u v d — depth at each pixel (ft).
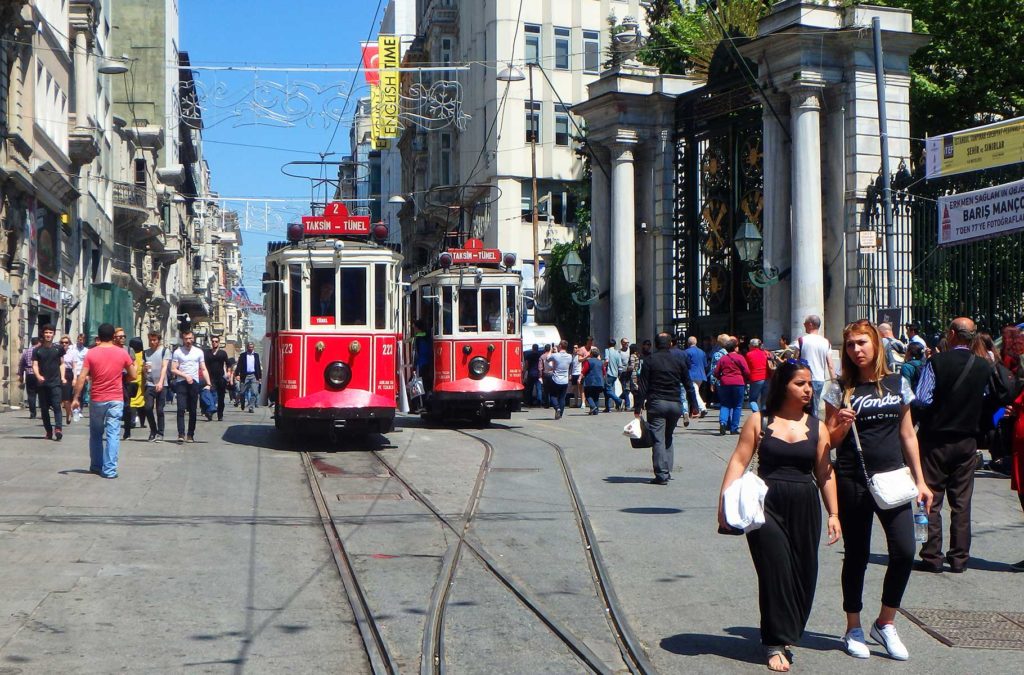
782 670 21.91
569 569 31.50
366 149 286.05
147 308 195.93
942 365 31.53
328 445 64.34
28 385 85.05
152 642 23.66
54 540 33.81
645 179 106.42
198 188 298.76
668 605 27.43
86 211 131.13
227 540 34.94
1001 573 31.27
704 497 44.83
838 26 81.61
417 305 82.74
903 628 25.39
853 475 23.27
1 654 22.38
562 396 86.07
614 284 104.17
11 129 96.43
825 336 82.33
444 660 22.74
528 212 164.96
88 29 126.21
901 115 82.12
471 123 173.68
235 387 123.03
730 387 69.97
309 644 23.88
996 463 50.24
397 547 34.53
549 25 166.20
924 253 75.41
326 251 61.67
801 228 81.41
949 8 96.32
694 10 129.18
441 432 73.51
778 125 85.35
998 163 64.28
